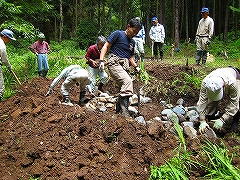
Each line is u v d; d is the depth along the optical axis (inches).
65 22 1119.0
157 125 164.9
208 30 363.6
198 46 373.1
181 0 1269.7
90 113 169.5
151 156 148.3
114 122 160.7
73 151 148.4
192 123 196.2
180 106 233.5
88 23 805.2
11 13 317.1
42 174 141.6
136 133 158.6
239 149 161.0
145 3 1133.1
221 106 228.7
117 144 153.5
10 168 147.9
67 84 190.9
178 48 803.4
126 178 138.1
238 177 132.6
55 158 145.9
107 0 1045.2
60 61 381.4
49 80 265.4
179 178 133.6
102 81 262.4
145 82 271.3
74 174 137.9
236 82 167.3
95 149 148.2
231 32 1021.2
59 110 173.8
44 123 165.2
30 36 327.3
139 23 178.5
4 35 230.4
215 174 141.4
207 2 1227.9
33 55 454.0
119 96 182.2
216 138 166.9
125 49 182.5
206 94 170.4
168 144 161.5
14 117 179.8
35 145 152.6
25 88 224.1
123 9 881.5
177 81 274.1
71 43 841.5
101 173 138.3
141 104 242.1
